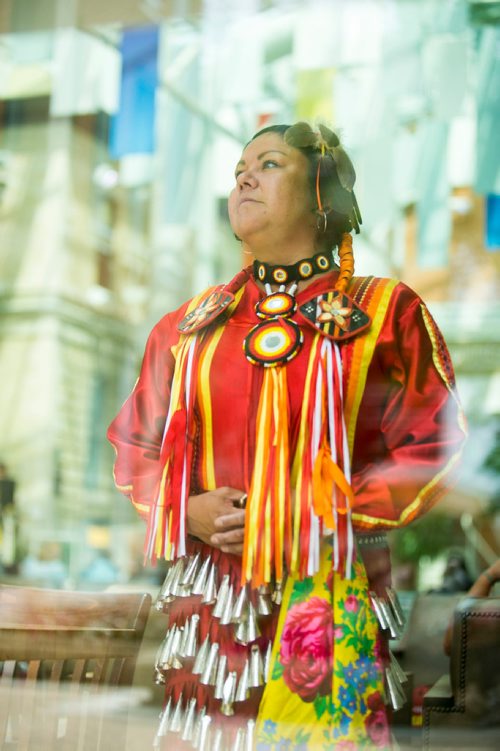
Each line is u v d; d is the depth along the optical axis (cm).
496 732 152
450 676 160
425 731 152
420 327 135
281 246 136
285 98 556
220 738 124
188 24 623
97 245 1123
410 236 605
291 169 137
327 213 138
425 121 546
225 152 644
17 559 577
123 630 134
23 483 1092
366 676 124
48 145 1085
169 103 673
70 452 1098
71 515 982
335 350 130
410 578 244
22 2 636
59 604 133
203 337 136
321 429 126
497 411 636
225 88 605
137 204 1092
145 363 145
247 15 574
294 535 123
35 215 1147
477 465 273
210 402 131
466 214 802
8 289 1173
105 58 769
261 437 126
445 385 134
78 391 1131
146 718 131
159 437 138
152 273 1084
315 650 123
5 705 128
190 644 126
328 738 121
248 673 123
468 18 518
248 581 124
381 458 130
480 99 541
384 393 131
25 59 807
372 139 525
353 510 124
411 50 527
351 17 524
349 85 528
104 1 618
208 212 725
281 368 129
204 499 127
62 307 1137
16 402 1148
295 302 134
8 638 127
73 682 130
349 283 138
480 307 782
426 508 129
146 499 133
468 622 156
